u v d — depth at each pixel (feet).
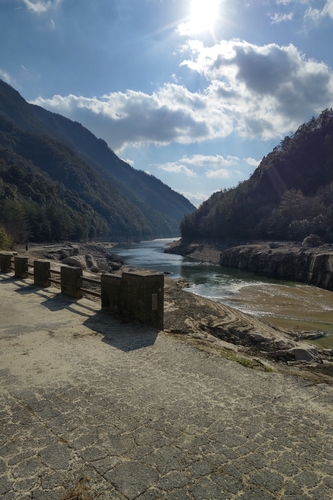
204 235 312.29
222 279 128.16
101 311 24.98
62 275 31.22
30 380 13.50
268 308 75.05
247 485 8.04
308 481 8.18
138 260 208.64
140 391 12.67
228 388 13.10
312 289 106.42
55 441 9.63
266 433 10.12
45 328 20.76
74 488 7.91
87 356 16.20
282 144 331.36
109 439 9.74
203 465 8.70
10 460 8.84
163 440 9.71
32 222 267.59
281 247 166.30
